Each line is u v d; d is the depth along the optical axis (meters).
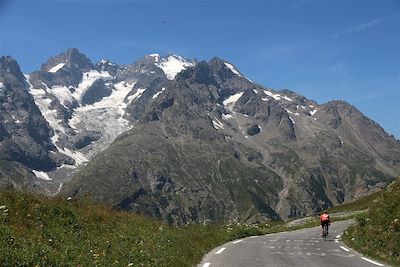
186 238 25.77
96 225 22.58
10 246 14.07
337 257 22.20
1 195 20.61
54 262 13.51
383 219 28.25
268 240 32.34
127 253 17.30
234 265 18.95
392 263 20.05
